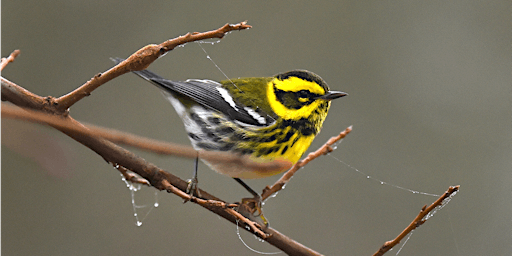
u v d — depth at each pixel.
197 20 14.48
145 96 13.11
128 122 12.81
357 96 13.93
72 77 13.29
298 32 14.45
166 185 5.74
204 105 8.13
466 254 11.62
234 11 14.31
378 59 14.25
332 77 14.20
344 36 14.47
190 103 8.30
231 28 4.54
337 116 13.51
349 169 12.61
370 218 11.88
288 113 8.30
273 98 8.38
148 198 11.94
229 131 8.12
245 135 8.09
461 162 12.86
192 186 6.80
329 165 12.58
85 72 13.41
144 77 7.98
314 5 14.66
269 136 8.14
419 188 12.45
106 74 4.90
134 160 5.70
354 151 12.97
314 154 7.49
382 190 12.32
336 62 14.31
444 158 12.96
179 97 8.36
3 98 4.87
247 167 6.55
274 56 14.16
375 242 11.55
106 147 5.61
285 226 11.66
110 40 13.79
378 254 6.05
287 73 8.57
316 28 14.52
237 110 8.14
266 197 7.33
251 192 7.44
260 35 14.33
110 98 12.91
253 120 8.14
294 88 8.30
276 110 8.29
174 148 2.93
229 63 13.97
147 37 14.13
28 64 13.09
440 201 5.73
